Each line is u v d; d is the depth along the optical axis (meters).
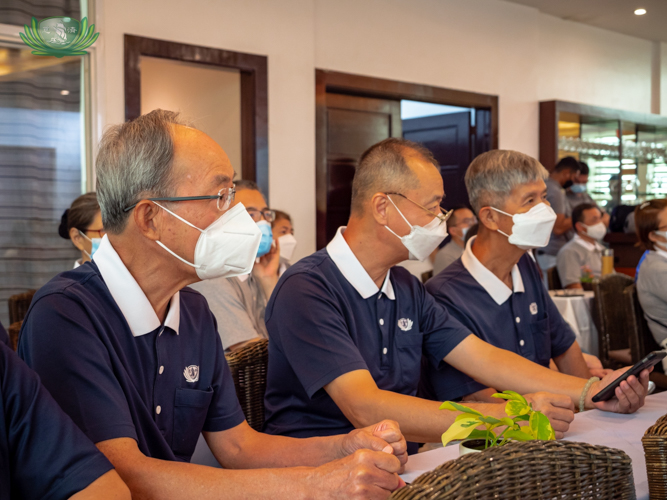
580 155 6.85
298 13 4.55
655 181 7.66
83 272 1.12
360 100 5.20
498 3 5.88
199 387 1.25
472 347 1.72
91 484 0.86
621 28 7.08
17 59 3.60
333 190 5.07
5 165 3.62
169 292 1.17
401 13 5.18
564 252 4.79
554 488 0.69
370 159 1.64
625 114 7.03
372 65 5.02
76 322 1.03
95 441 0.98
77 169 3.79
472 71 5.71
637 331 2.90
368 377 1.46
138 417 1.10
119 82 3.79
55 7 3.63
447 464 0.67
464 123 6.15
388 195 1.60
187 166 1.09
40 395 0.88
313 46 4.64
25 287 3.69
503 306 2.04
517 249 2.00
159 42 3.91
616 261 6.34
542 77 6.49
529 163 1.95
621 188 7.21
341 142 5.10
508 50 5.98
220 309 2.34
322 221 4.75
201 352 1.26
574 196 5.93
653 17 6.66
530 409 0.97
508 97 6.02
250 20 4.31
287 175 4.55
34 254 3.70
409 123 6.62
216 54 4.15
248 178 4.42
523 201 1.94
